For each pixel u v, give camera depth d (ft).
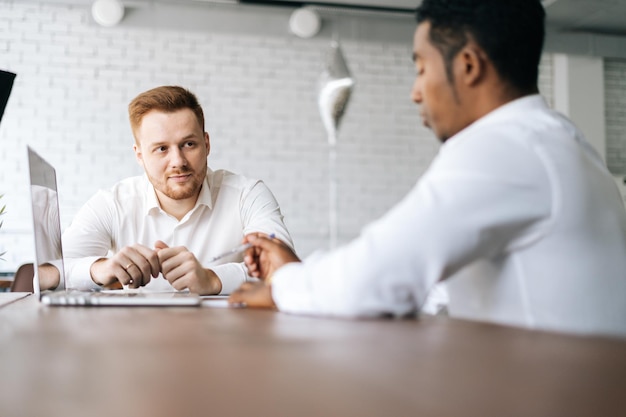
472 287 2.97
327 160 19.15
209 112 18.66
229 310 3.33
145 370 1.45
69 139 17.75
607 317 2.65
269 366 1.50
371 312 2.66
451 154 2.68
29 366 1.51
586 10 18.17
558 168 2.64
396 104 19.70
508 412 1.03
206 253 6.98
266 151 18.89
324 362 1.56
